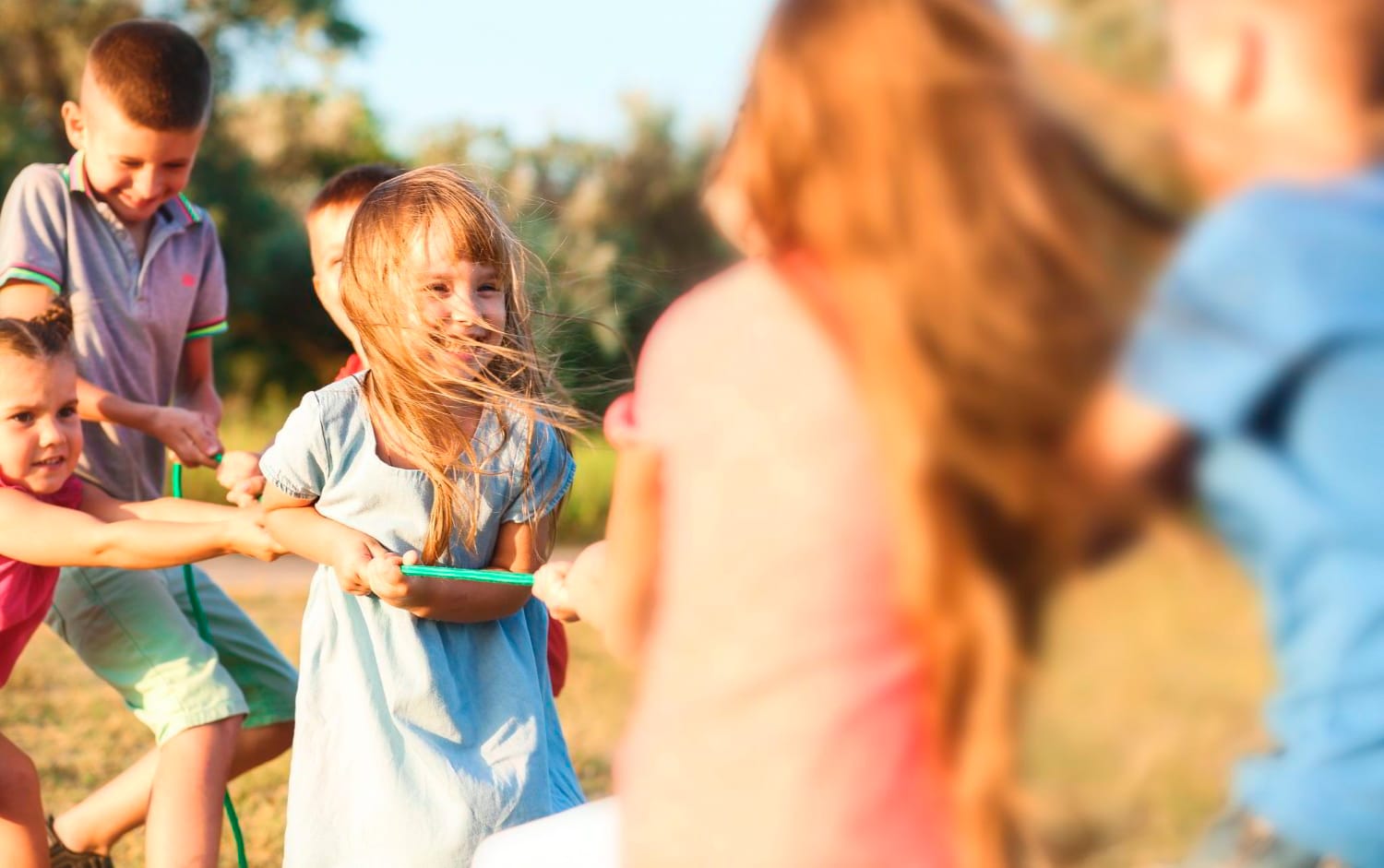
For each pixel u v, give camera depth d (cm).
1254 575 144
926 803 134
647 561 160
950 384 132
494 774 252
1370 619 142
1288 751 151
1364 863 149
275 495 259
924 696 136
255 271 2138
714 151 164
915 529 133
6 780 289
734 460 143
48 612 305
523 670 266
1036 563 135
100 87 322
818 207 139
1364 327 136
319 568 265
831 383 140
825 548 137
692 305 155
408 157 2534
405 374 256
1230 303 136
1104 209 135
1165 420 135
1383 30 146
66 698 494
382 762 249
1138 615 140
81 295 330
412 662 254
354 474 255
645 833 143
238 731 299
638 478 156
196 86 330
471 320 256
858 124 135
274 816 378
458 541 255
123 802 308
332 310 328
